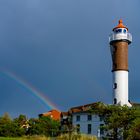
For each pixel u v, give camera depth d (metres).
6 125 78.12
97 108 55.59
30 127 81.81
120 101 71.31
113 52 74.62
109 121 50.09
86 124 83.31
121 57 73.06
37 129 81.38
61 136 56.06
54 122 87.62
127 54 74.06
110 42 75.25
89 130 81.81
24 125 84.69
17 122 84.06
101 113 54.59
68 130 68.75
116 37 73.81
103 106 54.78
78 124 86.25
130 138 43.16
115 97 72.50
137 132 41.78
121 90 71.94
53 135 78.06
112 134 50.50
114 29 75.12
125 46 73.75
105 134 55.22
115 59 73.81
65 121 89.69
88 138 55.03
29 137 67.06
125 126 48.72
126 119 48.62
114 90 73.06
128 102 73.31
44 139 62.72
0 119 81.06
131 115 48.78
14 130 77.81
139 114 49.25
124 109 51.59
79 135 55.09
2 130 77.19
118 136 49.56
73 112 90.56
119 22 75.62
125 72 72.75
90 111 58.41
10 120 82.38
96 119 79.56
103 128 52.06
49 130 82.19
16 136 77.44
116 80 72.88
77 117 87.50
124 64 72.94
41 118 89.44
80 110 88.50
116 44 74.00
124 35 73.44
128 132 44.75
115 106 53.94
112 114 51.44
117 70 72.94
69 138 54.56
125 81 72.56
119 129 49.59
